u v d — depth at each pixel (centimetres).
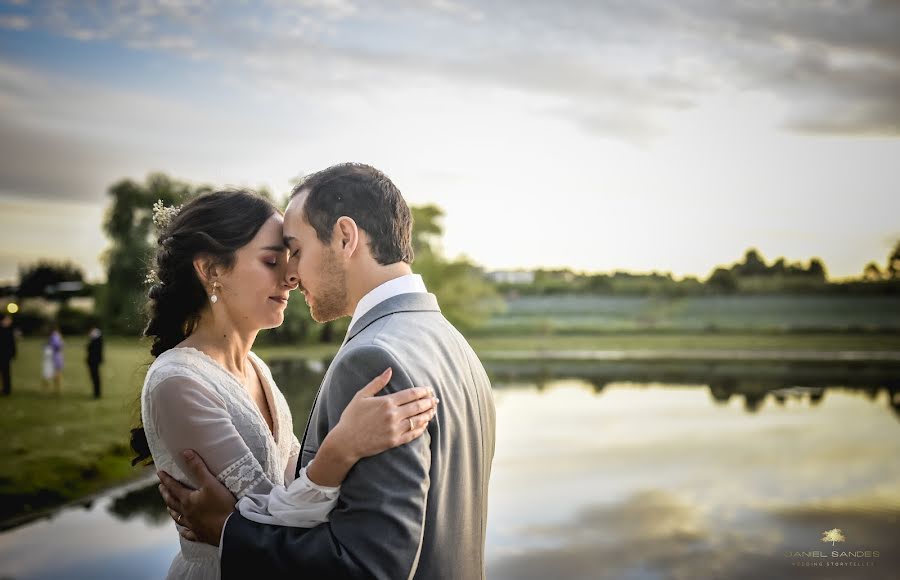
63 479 921
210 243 196
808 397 2266
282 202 3916
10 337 1702
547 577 626
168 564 620
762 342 5416
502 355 4219
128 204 4681
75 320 5288
